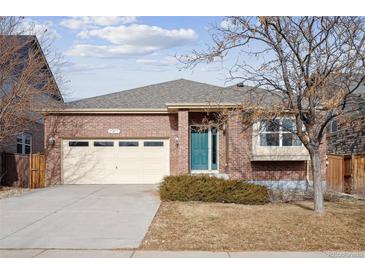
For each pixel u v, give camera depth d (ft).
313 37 34.73
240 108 40.88
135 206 43.24
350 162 60.80
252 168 59.67
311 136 37.86
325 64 34.68
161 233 30.86
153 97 71.77
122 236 29.89
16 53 66.08
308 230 31.96
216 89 73.26
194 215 37.93
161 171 67.26
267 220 35.58
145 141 67.46
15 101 62.13
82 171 67.05
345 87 35.50
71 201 46.80
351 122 41.19
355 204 47.32
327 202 49.47
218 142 64.18
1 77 61.77
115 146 67.51
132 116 67.31
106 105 68.18
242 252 25.88
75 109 66.28
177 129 67.15
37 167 62.59
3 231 31.58
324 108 36.11
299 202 49.06
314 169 39.06
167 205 43.88
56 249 26.43
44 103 66.54
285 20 35.42
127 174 67.36
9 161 66.54
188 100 65.62
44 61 67.41
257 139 58.18
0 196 51.44
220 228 32.55
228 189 47.03
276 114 37.50
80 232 31.22
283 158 57.88
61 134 67.00
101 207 42.60
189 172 61.98
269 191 50.52
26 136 81.00
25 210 40.88
